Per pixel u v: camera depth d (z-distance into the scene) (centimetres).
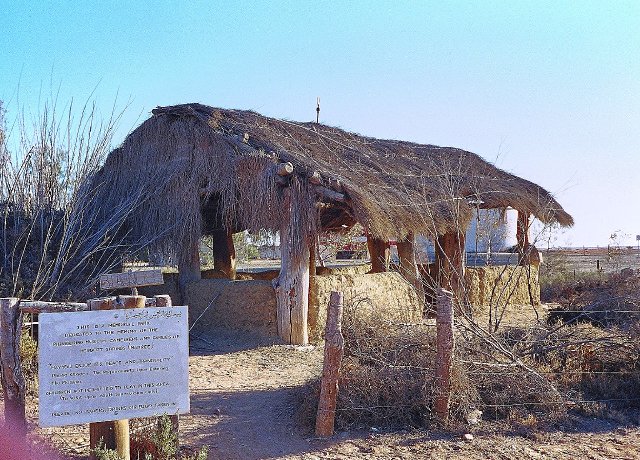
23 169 1094
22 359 783
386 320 848
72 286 1020
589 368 827
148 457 501
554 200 1538
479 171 1628
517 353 816
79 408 471
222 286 1202
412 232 1177
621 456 612
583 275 1973
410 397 697
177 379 496
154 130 1325
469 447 630
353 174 1256
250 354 1066
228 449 619
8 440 511
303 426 684
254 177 1152
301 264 1135
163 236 1230
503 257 1730
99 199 1255
